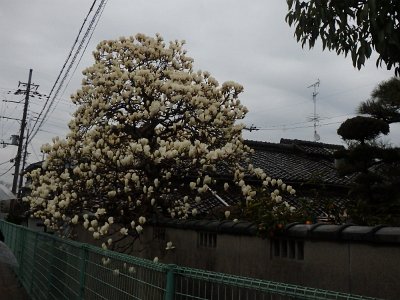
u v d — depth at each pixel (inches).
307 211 220.7
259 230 197.2
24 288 371.2
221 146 315.9
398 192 323.0
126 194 298.0
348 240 155.1
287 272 184.5
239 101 328.2
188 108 317.1
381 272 141.6
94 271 176.7
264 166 541.6
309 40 163.8
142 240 333.4
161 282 122.0
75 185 293.3
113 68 326.3
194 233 265.3
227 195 398.0
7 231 606.5
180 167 294.0
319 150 671.1
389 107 343.6
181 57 368.8
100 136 303.7
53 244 259.8
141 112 313.1
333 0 152.0
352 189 339.3
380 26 142.0
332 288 159.9
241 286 99.7
